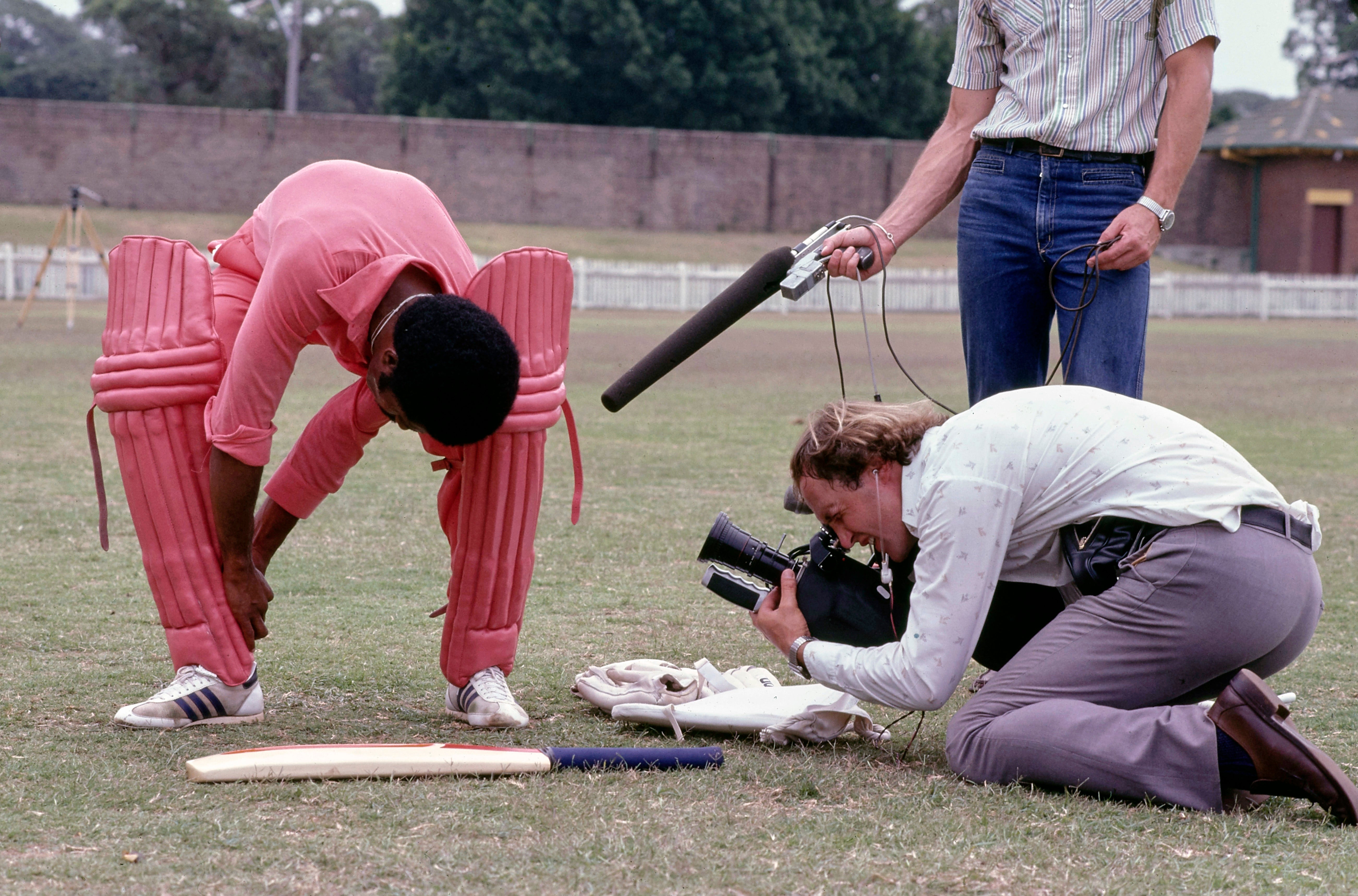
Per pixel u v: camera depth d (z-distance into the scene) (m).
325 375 12.01
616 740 2.74
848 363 14.87
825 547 2.65
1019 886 1.94
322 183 2.60
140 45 55.75
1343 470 7.20
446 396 2.24
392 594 4.11
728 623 3.86
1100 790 2.32
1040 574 2.51
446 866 1.97
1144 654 2.38
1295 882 1.96
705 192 41.56
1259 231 42.88
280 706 2.93
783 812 2.26
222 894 1.86
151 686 3.02
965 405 10.54
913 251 39.91
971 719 2.45
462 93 46.03
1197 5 3.04
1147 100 3.13
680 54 45.66
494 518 2.73
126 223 36.25
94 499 5.54
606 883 1.92
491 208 40.34
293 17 47.12
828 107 47.41
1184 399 11.31
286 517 2.87
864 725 2.71
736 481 6.49
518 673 3.27
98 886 1.88
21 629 3.53
